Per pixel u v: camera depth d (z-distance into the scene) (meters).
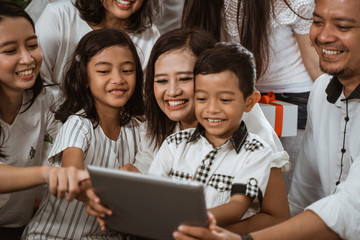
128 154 1.73
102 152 1.65
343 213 1.31
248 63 1.41
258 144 1.44
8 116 1.68
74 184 1.23
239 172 1.40
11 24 1.55
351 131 1.59
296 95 2.22
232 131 1.47
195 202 1.04
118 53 1.60
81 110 1.65
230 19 2.09
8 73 1.57
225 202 1.41
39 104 1.77
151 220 1.14
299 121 2.23
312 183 1.91
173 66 1.54
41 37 1.96
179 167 1.49
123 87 1.61
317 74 2.15
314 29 1.53
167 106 1.58
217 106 1.38
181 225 1.11
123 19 2.03
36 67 1.64
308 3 2.04
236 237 1.19
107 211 1.19
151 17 2.09
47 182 1.32
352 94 1.56
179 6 2.25
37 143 1.77
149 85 1.64
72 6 2.01
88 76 1.62
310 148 1.86
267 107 1.97
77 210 1.61
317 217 1.32
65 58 2.01
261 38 2.06
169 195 1.06
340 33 1.46
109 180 1.10
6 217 1.77
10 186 1.36
